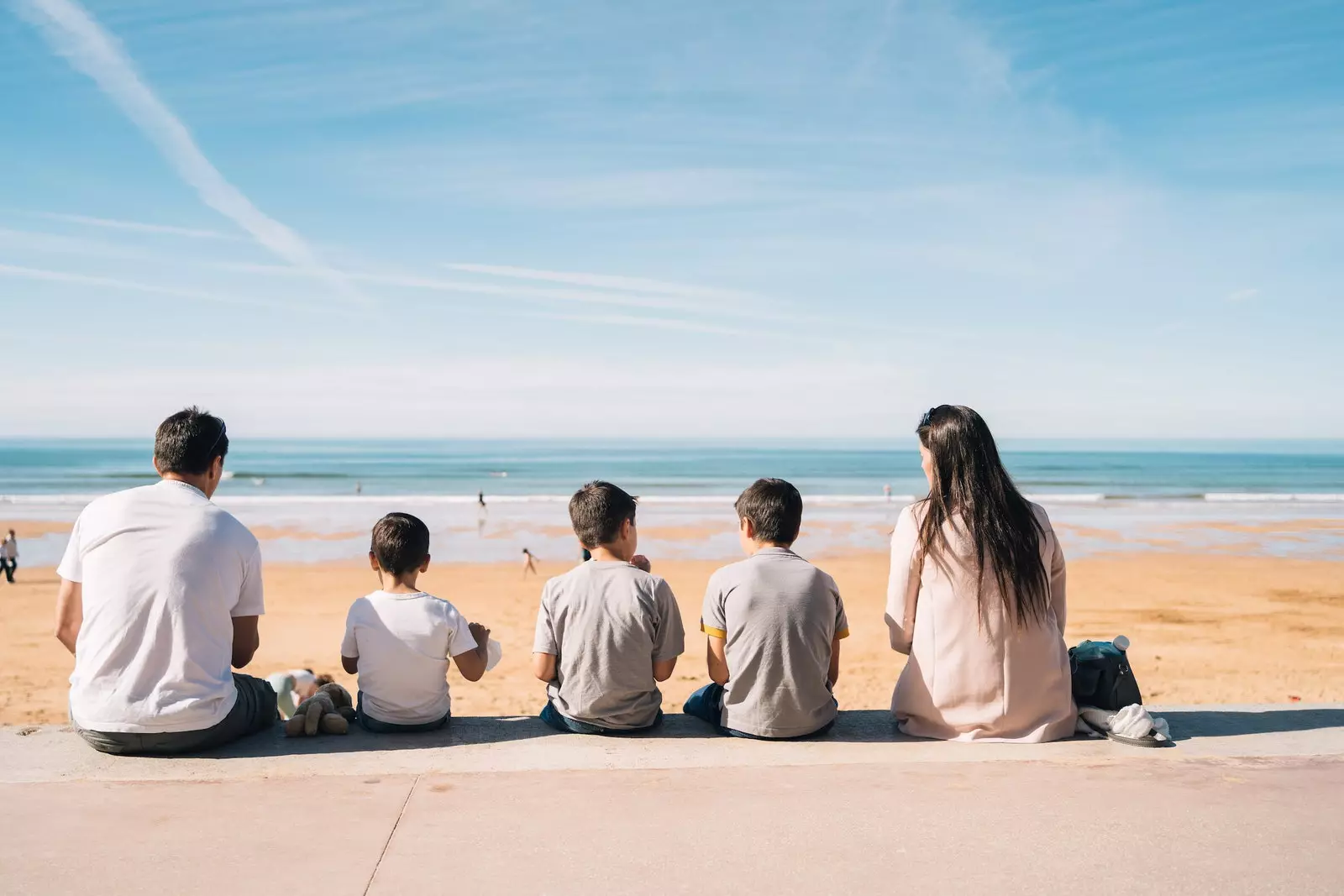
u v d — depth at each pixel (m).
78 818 2.79
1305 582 20.03
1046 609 3.68
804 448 192.25
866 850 2.61
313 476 75.81
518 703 9.59
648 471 88.75
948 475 3.72
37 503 43.69
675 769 3.32
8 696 10.00
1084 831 2.74
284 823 2.78
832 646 3.90
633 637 3.76
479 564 24.20
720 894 2.34
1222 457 129.88
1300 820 2.82
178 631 3.31
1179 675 11.06
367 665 3.81
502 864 2.51
